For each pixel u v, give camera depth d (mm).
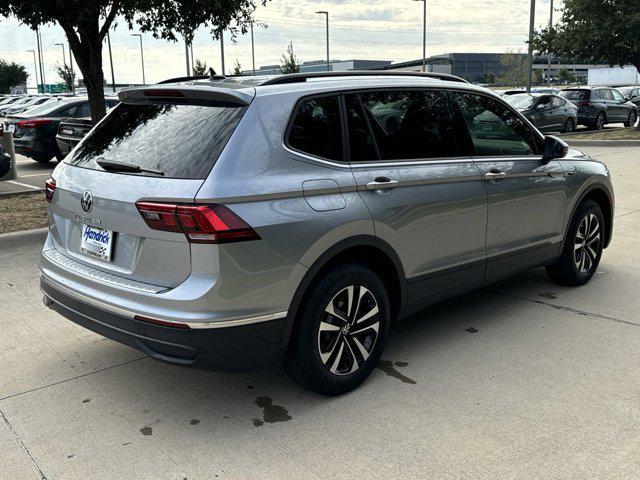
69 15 7559
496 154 4449
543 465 2879
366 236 3443
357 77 3764
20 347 4258
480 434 3139
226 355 3006
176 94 3463
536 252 4816
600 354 4070
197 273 2920
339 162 3438
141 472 2877
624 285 5488
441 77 4270
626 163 13648
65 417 3365
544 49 21688
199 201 2883
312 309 3264
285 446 3068
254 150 3092
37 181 11641
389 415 3340
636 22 18719
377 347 3693
